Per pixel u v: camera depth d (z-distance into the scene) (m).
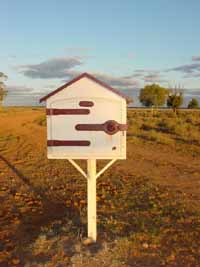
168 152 18.30
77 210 8.93
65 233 7.02
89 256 5.86
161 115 49.34
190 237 6.79
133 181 12.11
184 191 10.53
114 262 5.64
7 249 6.69
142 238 6.68
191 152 17.89
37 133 32.50
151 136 24.42
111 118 6.41
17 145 24.06
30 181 12.73
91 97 6.39
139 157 17.06
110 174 13.46
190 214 8.25
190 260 5.81
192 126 28.86
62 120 6.47
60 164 16.05
